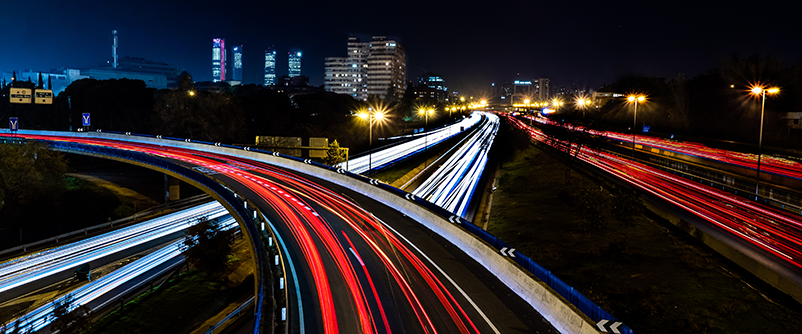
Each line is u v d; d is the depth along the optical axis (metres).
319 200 39.12
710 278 25.88
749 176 48.53
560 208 43.91
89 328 31.98
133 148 68.62
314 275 22.59
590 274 28.36
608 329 15.36
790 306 22.36
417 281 22.03
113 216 59.09
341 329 17.47
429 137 113.81
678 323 21.36
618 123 116.88
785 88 81.50
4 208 53.56
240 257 47.12
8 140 66.88
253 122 100.44
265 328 15.91
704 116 91.31
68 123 95.12
